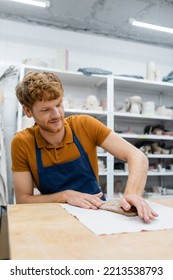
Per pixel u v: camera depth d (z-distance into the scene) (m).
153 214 0.61
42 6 2.30
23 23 2.63
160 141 2.84
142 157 0.91
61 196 0.86
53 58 2.70
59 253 0.38
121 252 0.39
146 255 0.38
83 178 1.00
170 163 2.93
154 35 2.99
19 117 2.10
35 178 1.02
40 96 0.82
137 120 2.89
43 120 0.88
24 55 2.60
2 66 2.51
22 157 0.99
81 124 1.06
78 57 2.81
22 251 0.39
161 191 2.65
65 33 2.79
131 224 0.55
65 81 2.61
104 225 0.54
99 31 2.90
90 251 0.39
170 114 2.67
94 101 2.39
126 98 2.76
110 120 2.35
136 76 2.59
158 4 2.43
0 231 1.02
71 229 0.50
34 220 0.58
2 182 2.08
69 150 0.99
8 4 2.40
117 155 0.98
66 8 2.47
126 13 2.56
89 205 0.74
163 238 0.46
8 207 0.75
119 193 2.44
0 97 2.29
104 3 2.40
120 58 2.98
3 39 2.55
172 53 3.23
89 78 2.49
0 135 2.16
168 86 2.75
